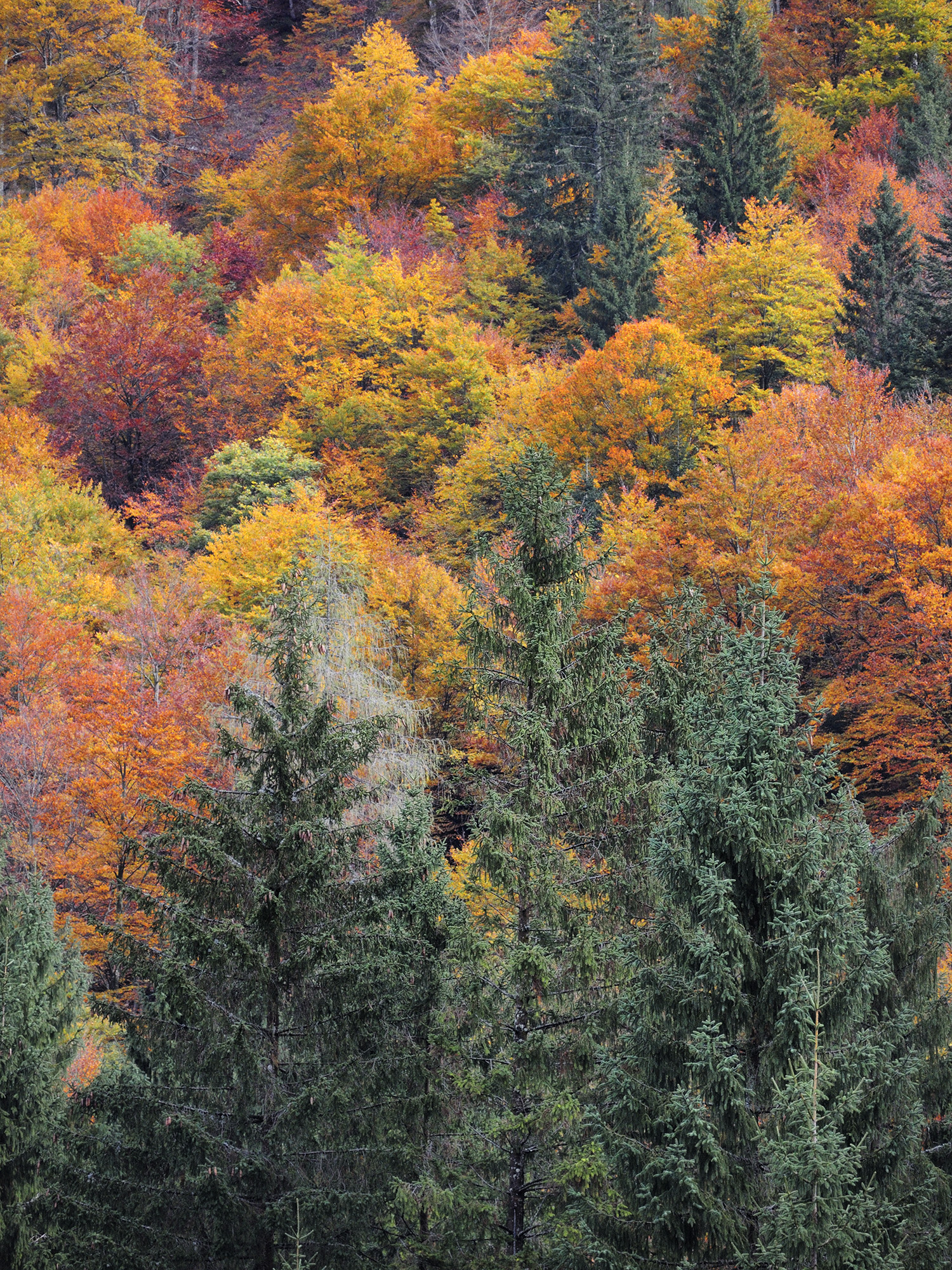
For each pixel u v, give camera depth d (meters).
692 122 104.00
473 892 23.45
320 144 119.31
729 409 69.12
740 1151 17.64
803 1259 15.10
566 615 24.11
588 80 100.94
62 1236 21.53
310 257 114.62
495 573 23.81
